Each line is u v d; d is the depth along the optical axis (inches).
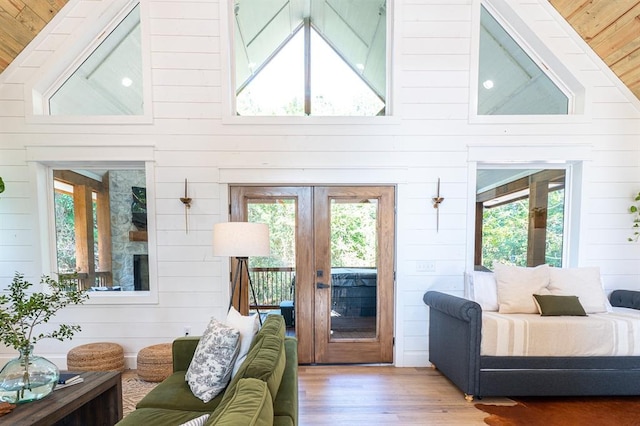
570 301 108.5
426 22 125.7
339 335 130.0
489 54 131.6
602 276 129.5
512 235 137.8
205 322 126.6
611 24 113.9
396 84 126.8
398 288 128.4
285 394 56.9
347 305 130.2
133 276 130.6
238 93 132.4
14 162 122.5
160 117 124.4
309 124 126.7
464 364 100.8
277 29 135.4
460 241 129.5
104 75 127.8
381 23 133.8
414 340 129.3
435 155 128.3
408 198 128.4
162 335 126.0
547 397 103.5
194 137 125.2
